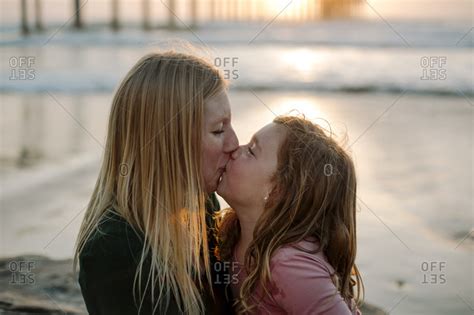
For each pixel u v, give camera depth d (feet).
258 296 6.82
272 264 6.64
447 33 86.17
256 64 59.88
